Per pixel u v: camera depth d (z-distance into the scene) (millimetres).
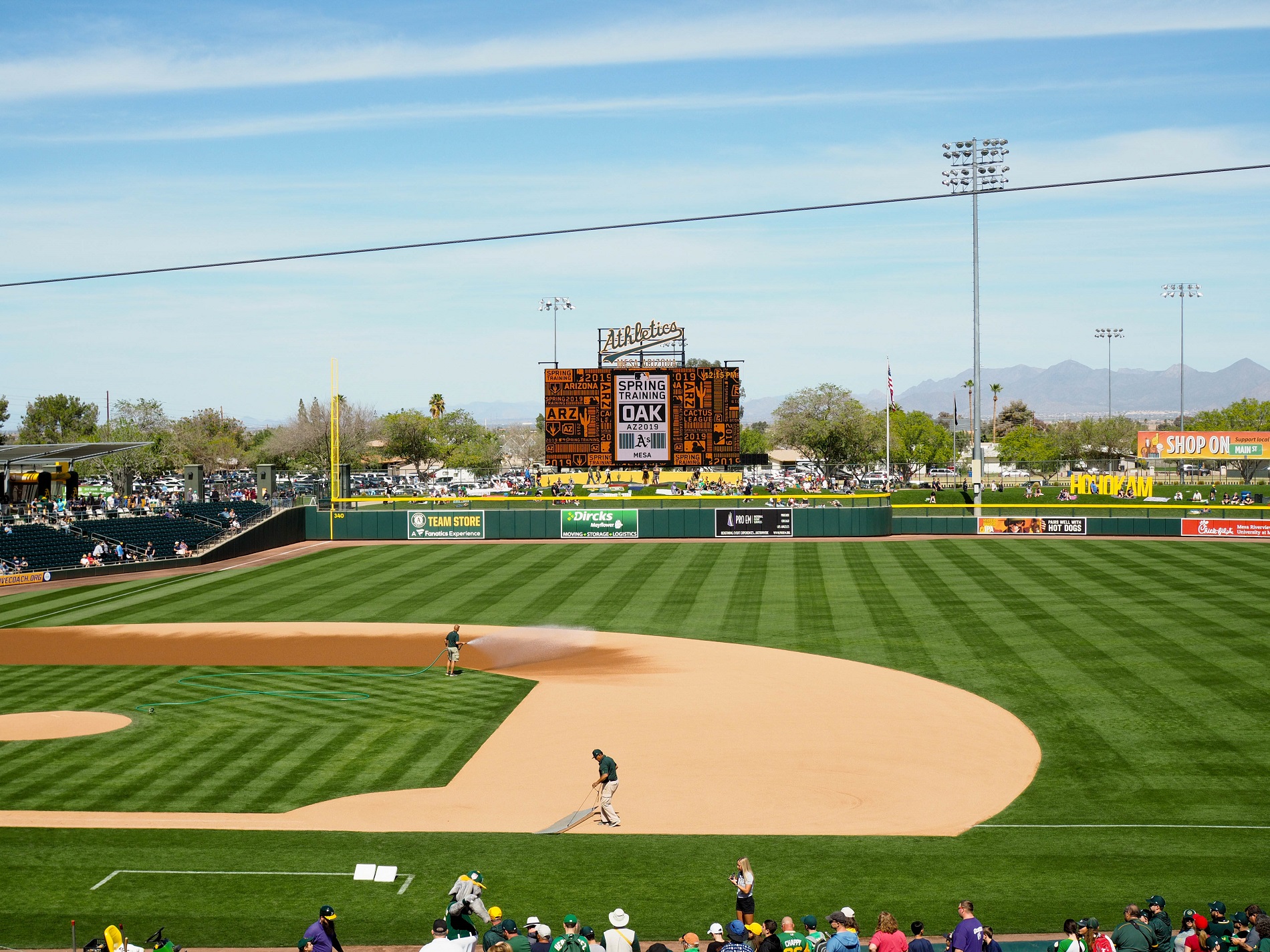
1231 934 13680
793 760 24891
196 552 63812
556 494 82750
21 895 17328
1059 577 49812
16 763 24688
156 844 19562
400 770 24172
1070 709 28375
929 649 36188
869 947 13180
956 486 94500
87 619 44531
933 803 21781
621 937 13469
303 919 16422
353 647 38406
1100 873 17953
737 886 15758
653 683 32656
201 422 169625
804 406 127125
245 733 27219
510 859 18844
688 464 67750
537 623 42812
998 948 13570
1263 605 41281
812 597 46844
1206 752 24531
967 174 67500
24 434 151000
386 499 78438
